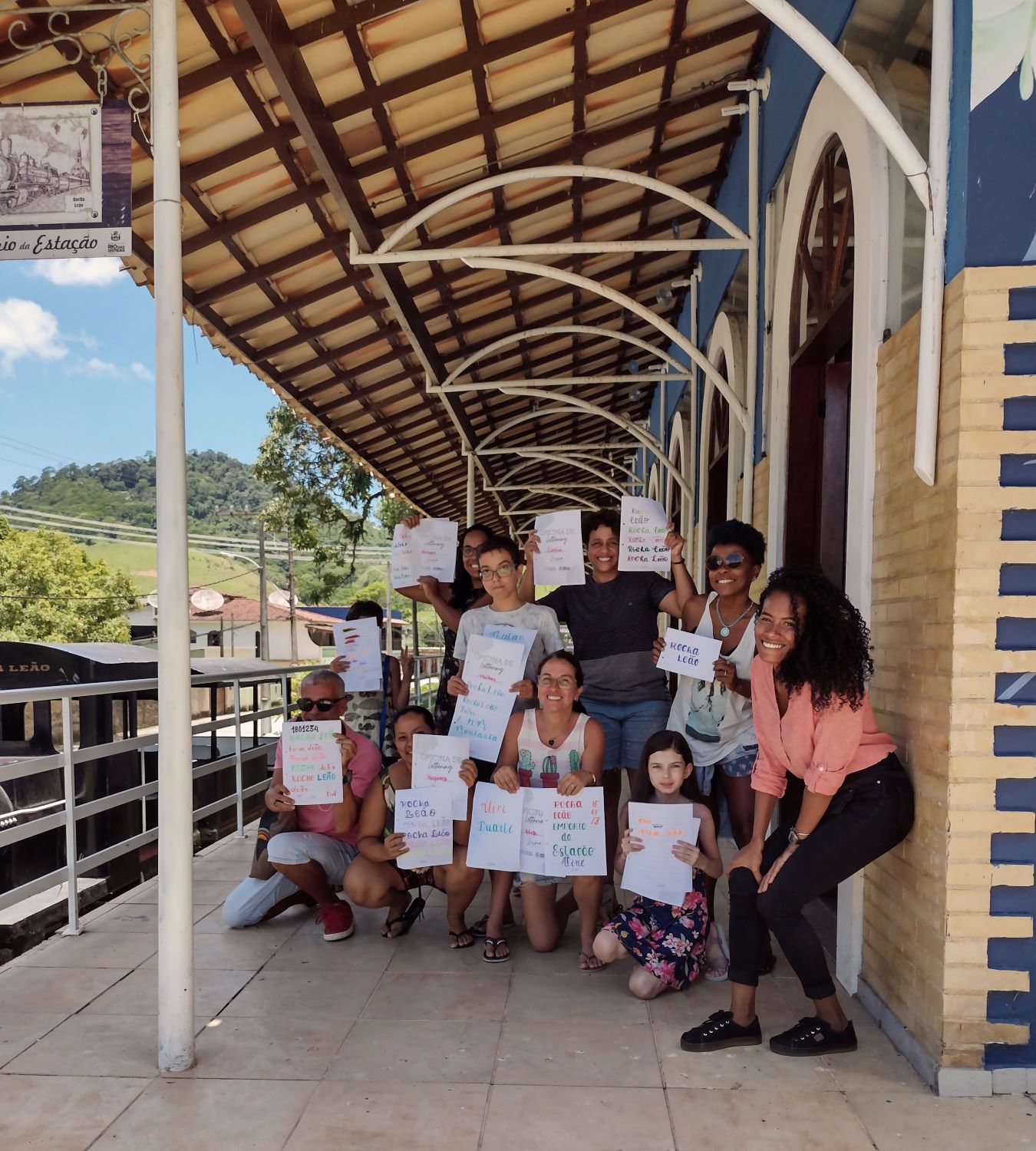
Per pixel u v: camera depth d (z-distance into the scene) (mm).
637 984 3607
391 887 4312
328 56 4031
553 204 6262
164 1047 3070
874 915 3424
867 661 3029
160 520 3082
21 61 3713
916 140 3297
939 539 2869
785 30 2740
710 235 7859
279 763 4523
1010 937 2762
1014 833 2742
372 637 4719
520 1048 3199
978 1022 2793
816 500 5102
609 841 4520
